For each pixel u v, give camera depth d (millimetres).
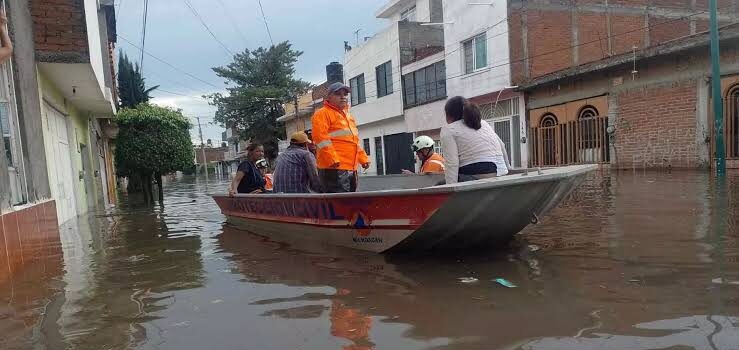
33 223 5020
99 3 11867
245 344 2420
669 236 4262
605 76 13656
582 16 17031
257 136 34438
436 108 20359
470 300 2889
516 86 16203
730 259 3410
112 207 11977
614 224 5012
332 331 2523
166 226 7367
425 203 3668
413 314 2703
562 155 15266
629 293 2842
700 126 11492
